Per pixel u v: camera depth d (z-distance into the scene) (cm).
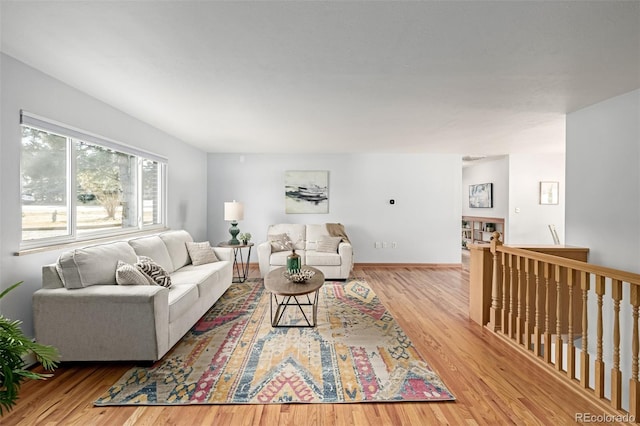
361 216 595
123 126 334
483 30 172
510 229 623
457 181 600
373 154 594
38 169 242
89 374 218
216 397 192
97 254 251
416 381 211
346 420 173
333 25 169
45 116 238
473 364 236
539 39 180
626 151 264
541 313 300
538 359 236
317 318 330
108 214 328
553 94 269
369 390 200
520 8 151
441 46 190
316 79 242
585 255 301
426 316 337
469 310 332
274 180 593
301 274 309
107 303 222
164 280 278
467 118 347
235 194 593
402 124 375
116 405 184
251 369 225
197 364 232
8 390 143
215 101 296
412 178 597
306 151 570
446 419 175
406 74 232
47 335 222
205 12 158
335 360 239
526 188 623
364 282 485
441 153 594
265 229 593
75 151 276
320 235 552
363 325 310
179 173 475
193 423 170
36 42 190
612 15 156
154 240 345
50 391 197
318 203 592
